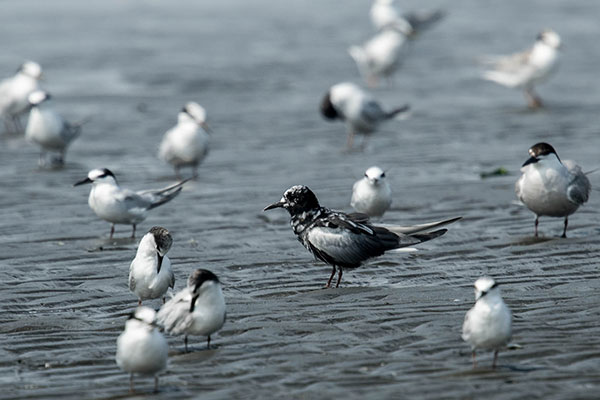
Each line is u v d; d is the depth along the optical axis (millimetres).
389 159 21203
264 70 34375
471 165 20266
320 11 51812
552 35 27734
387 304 11430
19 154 22953
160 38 41969
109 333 10625
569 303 11219
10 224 16000
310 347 9984
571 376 8883
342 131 24625
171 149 19750
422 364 9352
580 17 48062
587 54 37125
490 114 26531
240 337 10367
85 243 14789
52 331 10703
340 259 12336
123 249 14375
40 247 14500
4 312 11500
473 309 9047
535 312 10922
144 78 32812
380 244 12516
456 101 28844
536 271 12711
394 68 32031
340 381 8961
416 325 10602
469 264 13156
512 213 16078
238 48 39281
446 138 23453
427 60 36938
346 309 11258
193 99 29234
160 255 11398
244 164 21031
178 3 54438
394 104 28562
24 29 44500
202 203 17406
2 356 9906
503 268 12914
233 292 12188
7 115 26609
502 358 9422
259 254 13945
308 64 35656
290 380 9047
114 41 41062
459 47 39688
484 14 50344
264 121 25891
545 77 27688
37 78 26703
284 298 11852
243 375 9219
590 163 19891
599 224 15141
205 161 21469
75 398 8734
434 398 8461
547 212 14297
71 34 43031
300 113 26953
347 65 35531
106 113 27297
